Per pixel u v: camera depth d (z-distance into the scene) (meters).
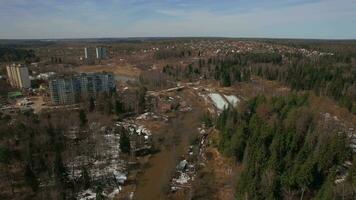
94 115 174.75
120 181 115.56
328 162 101.50
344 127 140.88
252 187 91.81
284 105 153.88
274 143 111.62
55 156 110.69
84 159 126.38
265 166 102.00
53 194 97.88
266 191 90.69
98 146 136.25
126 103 197.50
